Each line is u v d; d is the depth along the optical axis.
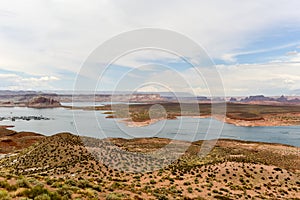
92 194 14.21
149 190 21.14
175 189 23.88
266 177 32.12
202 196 22.75
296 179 32.50
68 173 27.75
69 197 12.80
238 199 22.81
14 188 12.41
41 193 11.92
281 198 24.69
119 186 20.03
